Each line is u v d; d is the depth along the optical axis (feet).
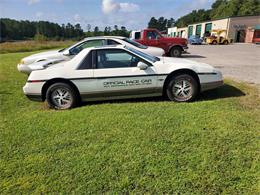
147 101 16.87
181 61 17.35
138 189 8.05
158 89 16.25
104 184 8.35
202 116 13.51
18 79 26.12
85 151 10.39
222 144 10.41
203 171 8.71
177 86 16.22
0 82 24.76
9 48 79.41
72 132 12.28
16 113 15.85
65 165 9.47
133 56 16.05
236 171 8.64
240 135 11.14
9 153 10.52
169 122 12.88
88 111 15.14
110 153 10.13
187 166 9.03
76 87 15.89
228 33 144.77
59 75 15.75
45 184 8.48
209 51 68.59
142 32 41.83
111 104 16.35
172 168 8.96
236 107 14.98
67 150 10.57
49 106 16.96
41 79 15.85
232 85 20.57
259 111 14.19
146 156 9.78
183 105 15.64
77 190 8.14
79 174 8.91
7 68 33.60
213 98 17.17
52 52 26.18
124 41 26.78
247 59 44.88
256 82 22.50
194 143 10.60
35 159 9.96
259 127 11.94
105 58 15.97
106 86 15.87
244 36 144.56
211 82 16.44
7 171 9.25
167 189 7.98
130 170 8.97
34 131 12.58
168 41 42.19
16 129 12.91
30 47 84.23
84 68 15.89
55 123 13.47
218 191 7.80
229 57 49.39
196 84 16.21
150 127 12.39
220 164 9.05
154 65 16.01
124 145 10.73
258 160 9.21
